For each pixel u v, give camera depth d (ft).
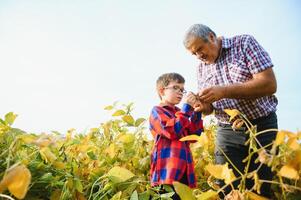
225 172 4.64
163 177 8.82
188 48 9.70
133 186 7.84
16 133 7.66
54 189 7.27
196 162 10.83
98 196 7.97
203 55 9.74
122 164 9.81
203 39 9.43
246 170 4.56
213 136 11.36
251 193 4.52
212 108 9.74
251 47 9.44
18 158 6.50
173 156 8.89
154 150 9.23
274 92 9.09
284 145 4.14
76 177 7.50
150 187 8.13
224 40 9.82
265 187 9.09
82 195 7.26
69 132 9.25
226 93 8.52
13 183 4.45
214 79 10.10
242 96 8.70
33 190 6.76
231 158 9.63
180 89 9.79
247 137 9.37
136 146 10.57
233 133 9.60
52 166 7.13
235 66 9.59
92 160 9.45
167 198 7.30
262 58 9.25
